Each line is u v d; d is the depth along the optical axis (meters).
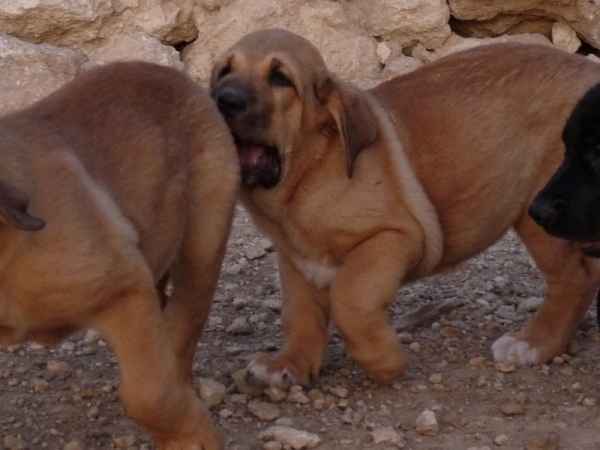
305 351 1.89
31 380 1.88
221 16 3.01
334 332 2.07
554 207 1.85
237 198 1.80
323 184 1.85
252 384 1.84
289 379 1.85
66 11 2.94
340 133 1.84
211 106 1.79
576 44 3.16
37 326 1.56
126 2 3.03
